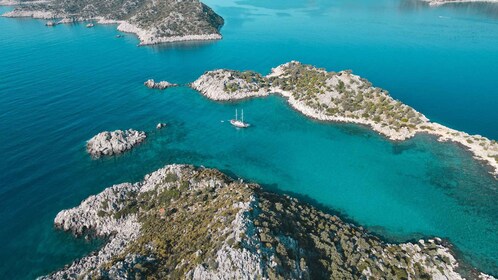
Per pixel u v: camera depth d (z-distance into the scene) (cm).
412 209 11150
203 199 10200
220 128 16412
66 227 10288
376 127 15762
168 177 11612
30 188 12181
